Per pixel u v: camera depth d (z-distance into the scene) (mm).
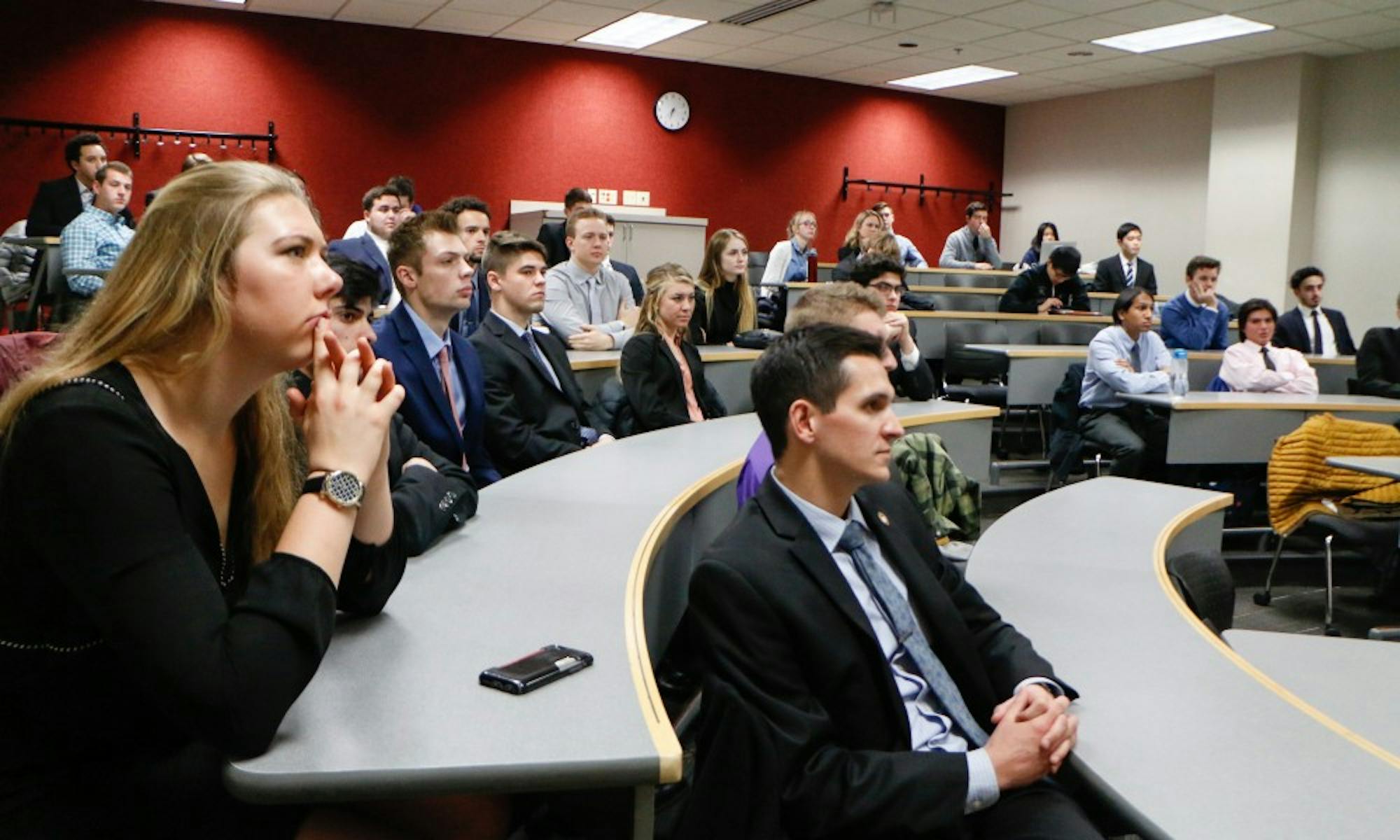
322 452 993
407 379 2225
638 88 8977
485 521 1768
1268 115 8336
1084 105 10117
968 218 8938
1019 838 1096
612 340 4289
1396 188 7820
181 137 7488
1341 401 4465
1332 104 8188
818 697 1192
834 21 7520
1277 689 1232
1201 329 5875
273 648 877
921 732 1222
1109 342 4617
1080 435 4711
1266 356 5023
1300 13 6906
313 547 950
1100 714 1150
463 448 2271
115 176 4809
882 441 1272
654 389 3502
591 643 1165
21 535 883
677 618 2223
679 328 3613
